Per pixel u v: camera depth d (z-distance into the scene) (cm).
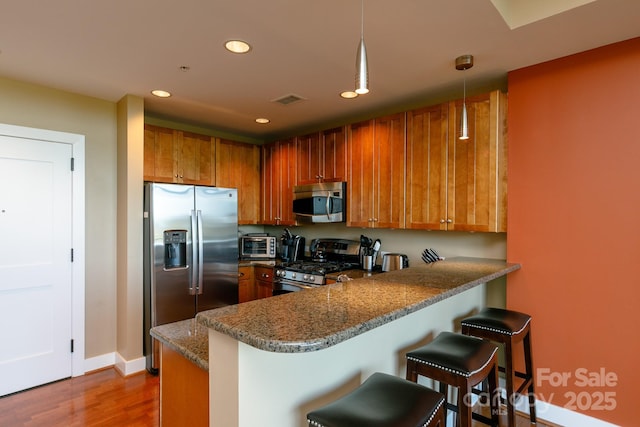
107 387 275
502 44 202
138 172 302
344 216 336
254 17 173
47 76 254
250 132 425
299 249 406
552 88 226
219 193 345
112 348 313
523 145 238
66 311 288
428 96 294
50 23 180
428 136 279
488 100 248
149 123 361
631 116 199
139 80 260
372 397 121
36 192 274
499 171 246
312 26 182
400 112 297
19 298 267
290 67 235
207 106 322
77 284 293
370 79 255
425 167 279
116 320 314
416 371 156
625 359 202
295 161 390
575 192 218
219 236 345
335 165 347
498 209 246
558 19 174
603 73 207
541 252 231
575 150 218
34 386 273
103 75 251
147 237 305
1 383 259
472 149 255
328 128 392
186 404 143
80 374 295
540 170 231
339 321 116
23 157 268
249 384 112
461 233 295
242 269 383
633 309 199
